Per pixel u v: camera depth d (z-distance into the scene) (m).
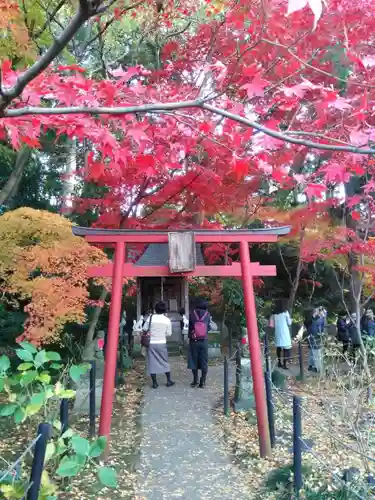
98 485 3.86
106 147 2.37
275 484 3.75
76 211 7.03
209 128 2.55
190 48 6.11
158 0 4.45
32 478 2.10
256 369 4.82
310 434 5.08
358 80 3.06
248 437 5.14
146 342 7.78
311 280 12.77
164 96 3.17
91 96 2.27
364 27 3.53
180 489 3.81
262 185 6.11
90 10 1.63
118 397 7.15
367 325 8.91
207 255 11.29
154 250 12.80
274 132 1.78
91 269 5.04
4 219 4.99
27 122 2.30
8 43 3.71
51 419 3.75
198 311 7.79
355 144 2.10
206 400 6.82
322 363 7.05
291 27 3.45
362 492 2.86
